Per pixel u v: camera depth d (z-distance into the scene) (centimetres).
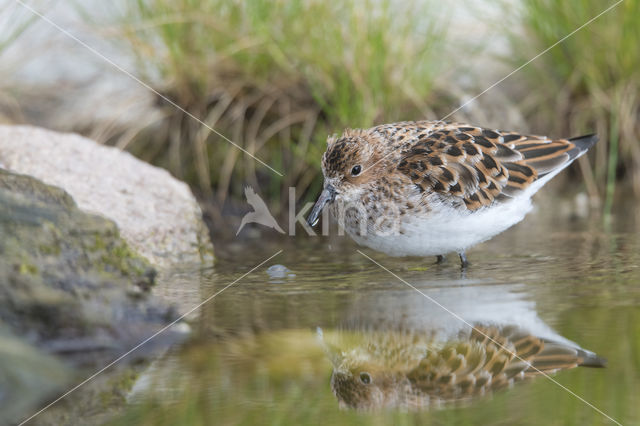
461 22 1623
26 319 652
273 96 1541
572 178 1694
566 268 961
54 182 1121
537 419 528
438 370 629
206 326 747
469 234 1009
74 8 1625
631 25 1543
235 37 1482
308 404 564
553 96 1677
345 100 1430
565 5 1578
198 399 578
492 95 1664
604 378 596
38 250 700
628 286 854
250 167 1514
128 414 551
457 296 835
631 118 1612
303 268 1046
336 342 699
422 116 1514
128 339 687
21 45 1599
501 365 634
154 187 1182
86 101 1608
